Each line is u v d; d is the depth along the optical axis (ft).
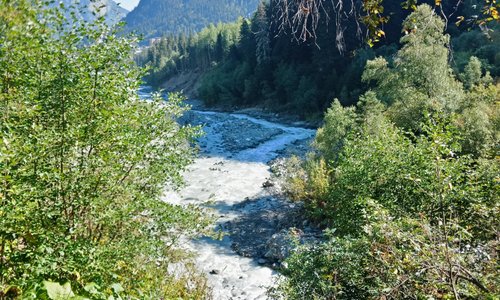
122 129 18.10
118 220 17.78
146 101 21.44
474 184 22.62
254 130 143.23
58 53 16.29
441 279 12.43
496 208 17.31
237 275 41.55
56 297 10.06
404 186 24.80
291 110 185.68
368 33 9.21
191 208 22.43
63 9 16.66
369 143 29.22
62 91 16.34
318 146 75.15
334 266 18.69
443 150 18.70
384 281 15.38
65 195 15.66
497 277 12.59
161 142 21.85
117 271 17.31
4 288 11.64
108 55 17.79
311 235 49.34
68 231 15.81
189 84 330.34
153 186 21.03
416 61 63.98
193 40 373.81
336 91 162.30
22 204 12.80
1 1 13.94
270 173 87.56
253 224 56.95
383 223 15.17
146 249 18.24
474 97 59.82
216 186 75.41
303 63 193.26
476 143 43.11
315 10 8.70
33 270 12.51
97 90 17.31
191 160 22.90
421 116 59.52
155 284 18.47
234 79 235.20
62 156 15.60
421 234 15.53
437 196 19.30
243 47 245.86
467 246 14.12
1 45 15.88
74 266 14.17
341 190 30.48
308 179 63.87
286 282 21.29
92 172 17.11
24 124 15.40
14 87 16.47
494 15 9.55
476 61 86.89
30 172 13.94
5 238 12.82
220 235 22.24
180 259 24.44
